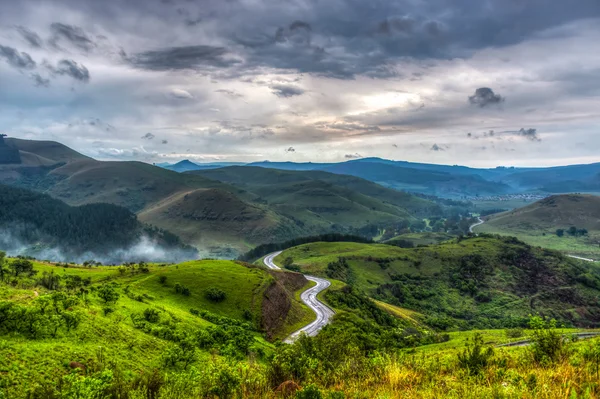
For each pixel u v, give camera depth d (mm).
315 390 13055
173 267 117375
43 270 104312
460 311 189500
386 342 69875
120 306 58250
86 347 35094
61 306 43812
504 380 14156
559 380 12523
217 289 100375
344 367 18828
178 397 17078
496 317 182125
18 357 28172
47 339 33594
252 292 105375
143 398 17031
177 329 55156
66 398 16359
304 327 105562
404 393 13547
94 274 110500
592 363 13734
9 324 32938
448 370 17734
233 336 57719
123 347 39281
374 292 193625
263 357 57312
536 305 194375
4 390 23781
